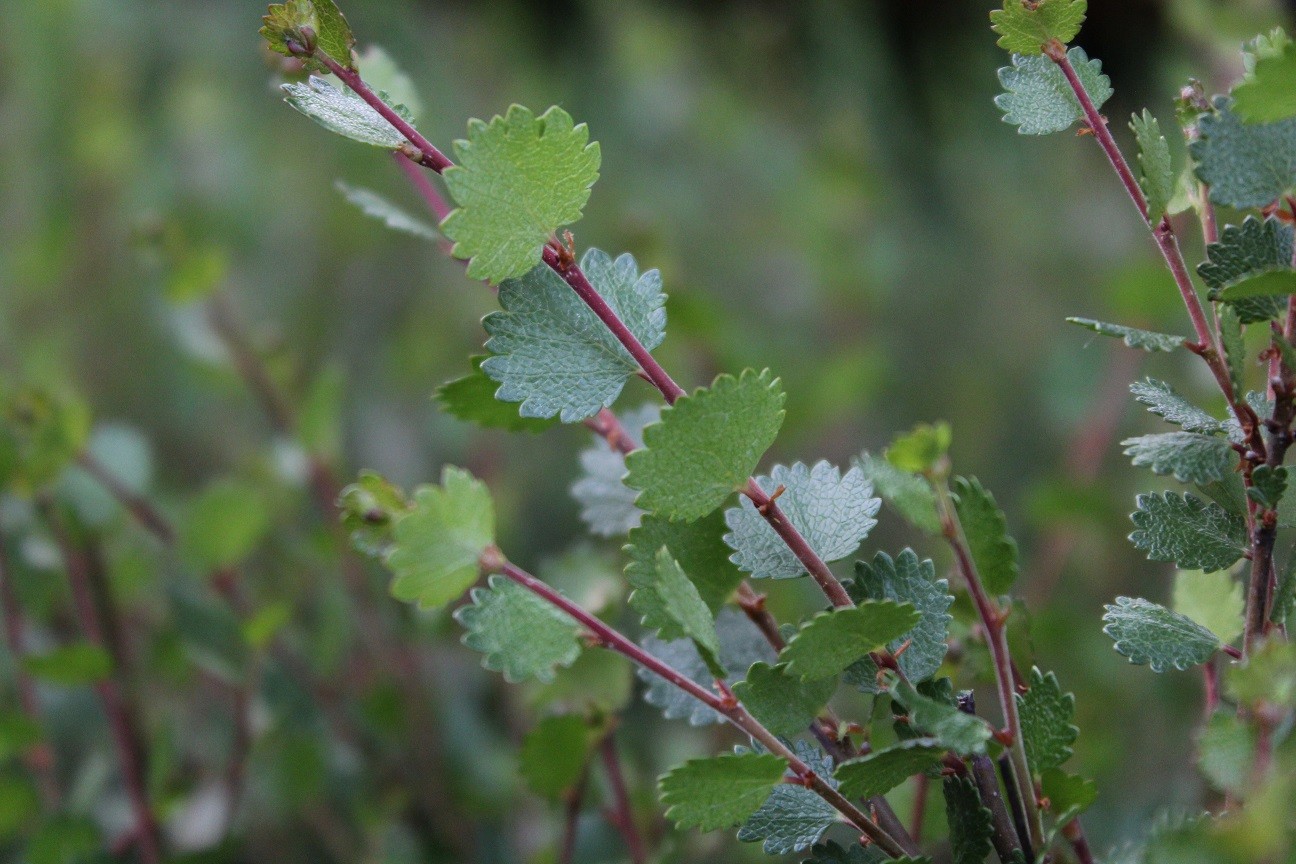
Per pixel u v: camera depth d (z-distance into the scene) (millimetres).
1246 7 735
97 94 1086
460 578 437
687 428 444
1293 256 440
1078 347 922
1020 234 1092
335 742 678
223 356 739
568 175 444
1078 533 751
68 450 626
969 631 482
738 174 1131
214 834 650
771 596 593
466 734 673
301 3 442
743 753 447
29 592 683
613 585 533
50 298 1026
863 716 613
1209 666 470
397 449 964
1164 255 446
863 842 456
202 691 723
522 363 451
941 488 441
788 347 951
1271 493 439
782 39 1192
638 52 1184
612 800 567
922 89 1127
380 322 1073
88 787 620
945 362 1039
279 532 734
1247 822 420
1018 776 444
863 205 1038
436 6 1168
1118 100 991
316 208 1102
